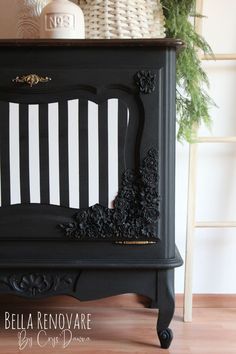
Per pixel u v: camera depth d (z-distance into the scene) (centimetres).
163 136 121
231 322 156
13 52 119
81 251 124
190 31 144
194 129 153
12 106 121
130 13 129
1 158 122
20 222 122
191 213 157
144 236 123
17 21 137
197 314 163
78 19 125
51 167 122
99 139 121
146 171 121
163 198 123
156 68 119
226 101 165
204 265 169
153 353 132
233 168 167
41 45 117
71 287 126
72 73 119
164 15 144
